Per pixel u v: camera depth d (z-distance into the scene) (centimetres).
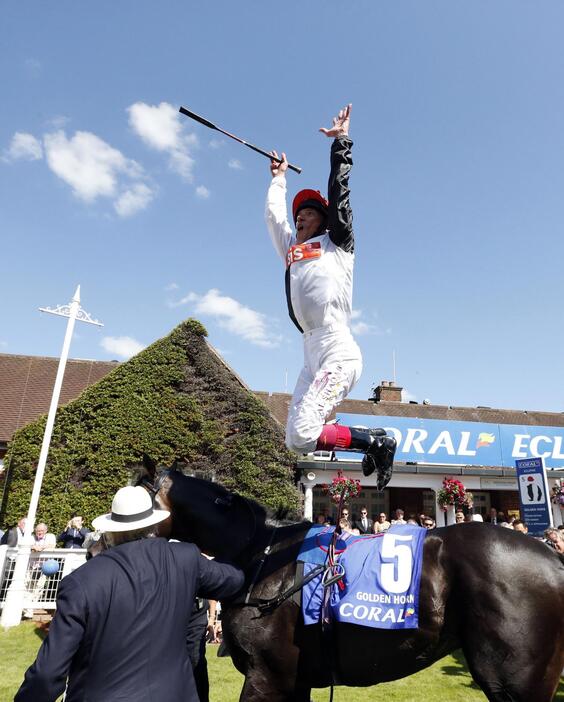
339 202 288
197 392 1407
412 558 248
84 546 942
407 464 1443
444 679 595
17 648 708
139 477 299
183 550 215
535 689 222
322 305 284
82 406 1327
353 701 518
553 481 1459
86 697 178
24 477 1270
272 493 1329
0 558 890
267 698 252
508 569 234
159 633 190
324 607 246
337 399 275
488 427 1505
